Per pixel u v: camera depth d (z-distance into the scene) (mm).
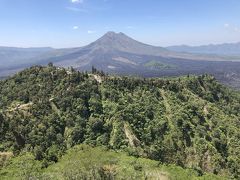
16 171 121375
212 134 163375
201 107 181750
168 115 168375
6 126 141000
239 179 143625
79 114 158000
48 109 157375
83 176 115938
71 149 140375
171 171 133375
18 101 165875
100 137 148500
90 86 173625
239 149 158125
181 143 153625
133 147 143750
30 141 138250
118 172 122812
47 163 128375
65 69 194500
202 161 148125
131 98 173250
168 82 195625
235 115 196750
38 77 181875
